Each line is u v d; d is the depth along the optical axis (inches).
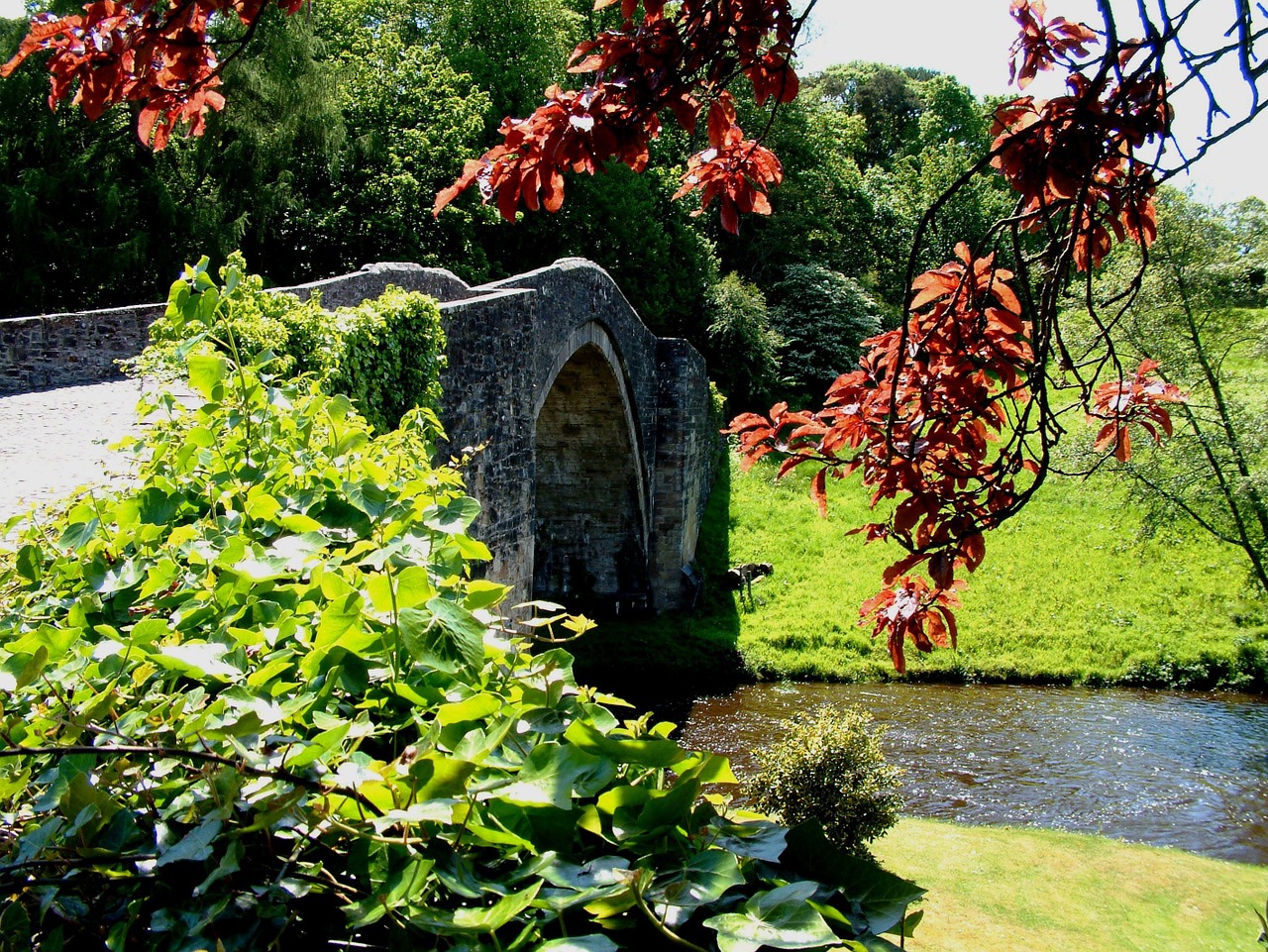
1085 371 648.4
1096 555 960.9
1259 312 667.4
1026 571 944.9
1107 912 420.5
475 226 1077.8
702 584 967.0
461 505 97.7
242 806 58.5
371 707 76.2
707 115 116.6
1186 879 458.0
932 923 403.5
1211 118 99.7
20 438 319.6
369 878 59.2
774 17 105.7
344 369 290.5
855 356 1509.6
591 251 1224.8
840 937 59.2
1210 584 898.1
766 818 69.0
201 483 110.7
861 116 2116.1
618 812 62.7
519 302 447.2
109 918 58.5
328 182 986.7
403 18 1213.1
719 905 58.4
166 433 124.4
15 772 66.5
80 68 97.6
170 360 132.6
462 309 382.3
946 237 1435.8
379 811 62.9
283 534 101.3
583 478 893.8
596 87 103.6
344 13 1130.0
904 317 106.0
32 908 59.3
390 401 322.3
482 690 74.7
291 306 294.7
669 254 1317.7
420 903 57.0
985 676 808.9
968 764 628.7
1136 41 98.1
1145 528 745.0
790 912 54.1
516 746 67.2
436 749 63.8
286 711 66.1
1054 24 119.0
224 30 475.5
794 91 110.5
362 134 985.5
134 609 91.2
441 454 362.9
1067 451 725.9
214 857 59.2
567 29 1258.6
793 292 1557.6
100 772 62.0
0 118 731.4
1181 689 785.6
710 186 127.6
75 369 442.6
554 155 100.3
